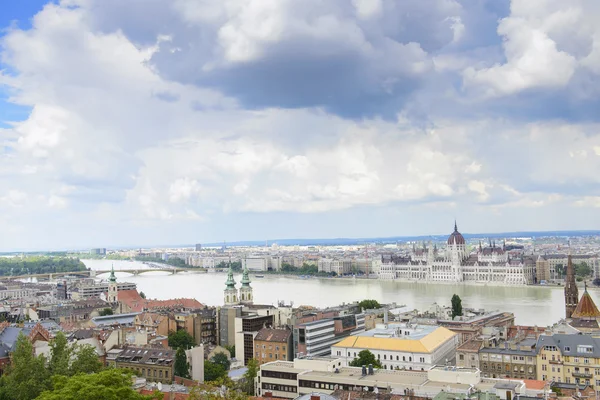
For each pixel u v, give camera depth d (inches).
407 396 7239.2
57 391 6176.2
